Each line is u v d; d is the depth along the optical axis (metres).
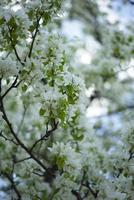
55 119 4.01
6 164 5.31
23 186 5.20
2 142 4.64
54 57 4.01
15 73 3.86
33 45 4.07
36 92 4.05
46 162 5.25
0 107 4.08
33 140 6.48
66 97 3.87
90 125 5.32
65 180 4.41
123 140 4.75
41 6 3.95
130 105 9.88
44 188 5.08
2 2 4.06
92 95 8.55
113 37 7.79
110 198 4.51
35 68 3.88
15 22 3.79
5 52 4.28
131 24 8.42
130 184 4.56
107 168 5.20
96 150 5.48
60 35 4.18
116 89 9.34
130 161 4.72
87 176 5.06
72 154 4.18
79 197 4.76
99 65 8.09
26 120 6.81
